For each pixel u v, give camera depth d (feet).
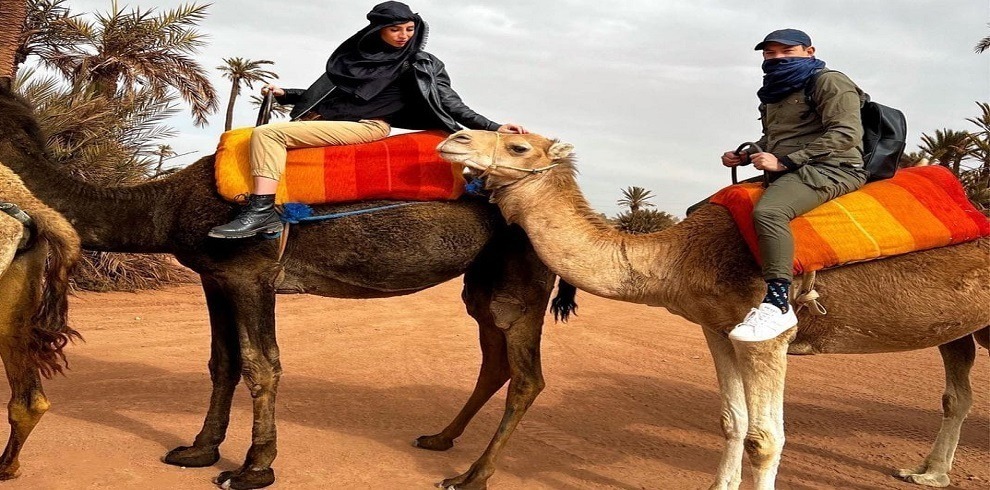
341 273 18.66
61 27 58.13
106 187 18.08
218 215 17.58
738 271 15.79
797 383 31.40
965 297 15.81
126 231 17.81
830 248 15.47
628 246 16.31
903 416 26.61
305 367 30.86
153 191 18.04
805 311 16.08
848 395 29.58
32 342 16.24
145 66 59.31
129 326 38.34
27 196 16.58
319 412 23.99
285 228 17.78
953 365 19.69
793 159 15.81
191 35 61.98
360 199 18.26
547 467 19.76
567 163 16.94
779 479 19.47
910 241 15.79
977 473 20.56
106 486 16.60
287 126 17.65
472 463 19.86
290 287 18.70
